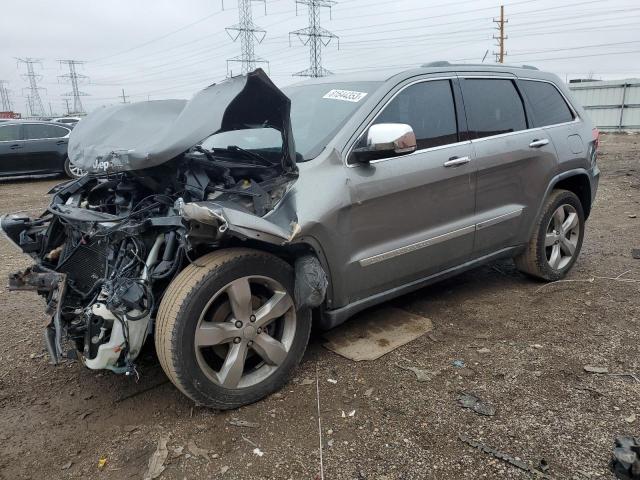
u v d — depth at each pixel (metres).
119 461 2.62
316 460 2.56
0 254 6.61
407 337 3.78
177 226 2.85
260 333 3.00
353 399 3.05
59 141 14.55
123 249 2.90
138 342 2.77
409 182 3.54
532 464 2.47
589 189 5.09
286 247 3.08
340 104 3.70
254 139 3.88
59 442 2.78
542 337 3.76
